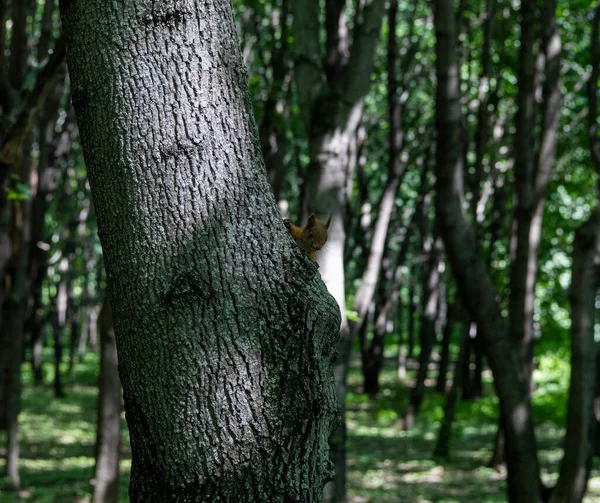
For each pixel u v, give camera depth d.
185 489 2.59
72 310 35.62
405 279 45.16
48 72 6.93
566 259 24.67
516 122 10.62
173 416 2.60
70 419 24.20
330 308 2.77
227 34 2.76
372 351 31.53
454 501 13.84
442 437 19.20
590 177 21.38
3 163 7.64
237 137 2.73
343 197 8.34
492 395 32.06
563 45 18.80
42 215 18.92
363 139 19.39
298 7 8.86
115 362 11.10
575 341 8.95
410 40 19.44
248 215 2.71
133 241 2.65
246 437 2.59
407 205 31.27
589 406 8.87
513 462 8.93
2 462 17.00
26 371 37.62
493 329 8.86
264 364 2.63
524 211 10.46
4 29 8.00
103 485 10.99
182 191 2.65
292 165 24.30
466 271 8.77
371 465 17.88
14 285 14.62
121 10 2.67
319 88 8.59
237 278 2.65
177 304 2.61
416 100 26.23
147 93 2.65
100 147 2.69
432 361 47.53
